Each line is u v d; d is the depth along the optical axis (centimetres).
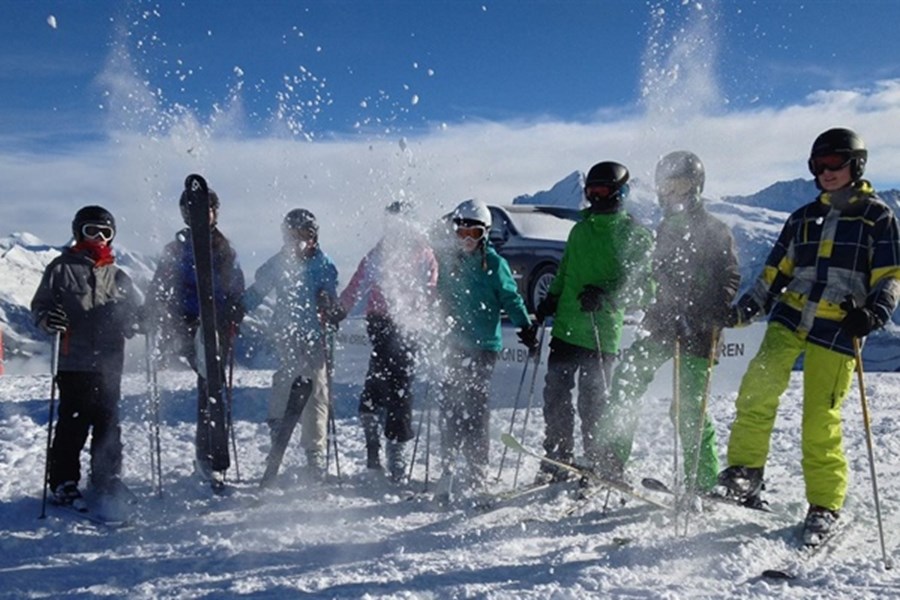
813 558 353
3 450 589
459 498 459
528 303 970
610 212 447
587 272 449
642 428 651
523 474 518
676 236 408
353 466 537
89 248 449
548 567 343
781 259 395
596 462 447
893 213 366
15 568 357
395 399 495
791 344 385
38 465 545
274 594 317
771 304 401
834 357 371
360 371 906
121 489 454
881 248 361
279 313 486
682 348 412
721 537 380
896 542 375
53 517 425
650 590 308
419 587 323
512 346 786
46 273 440
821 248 376
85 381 442
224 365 489
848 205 374
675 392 401
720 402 773
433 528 407
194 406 771
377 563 352
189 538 395
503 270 478
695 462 393
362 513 435
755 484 388
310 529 405
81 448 448
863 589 309
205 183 448
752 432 387
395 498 461
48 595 324
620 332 457
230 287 487
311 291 486
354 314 918
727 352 820
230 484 492
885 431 635
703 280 407
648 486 395
